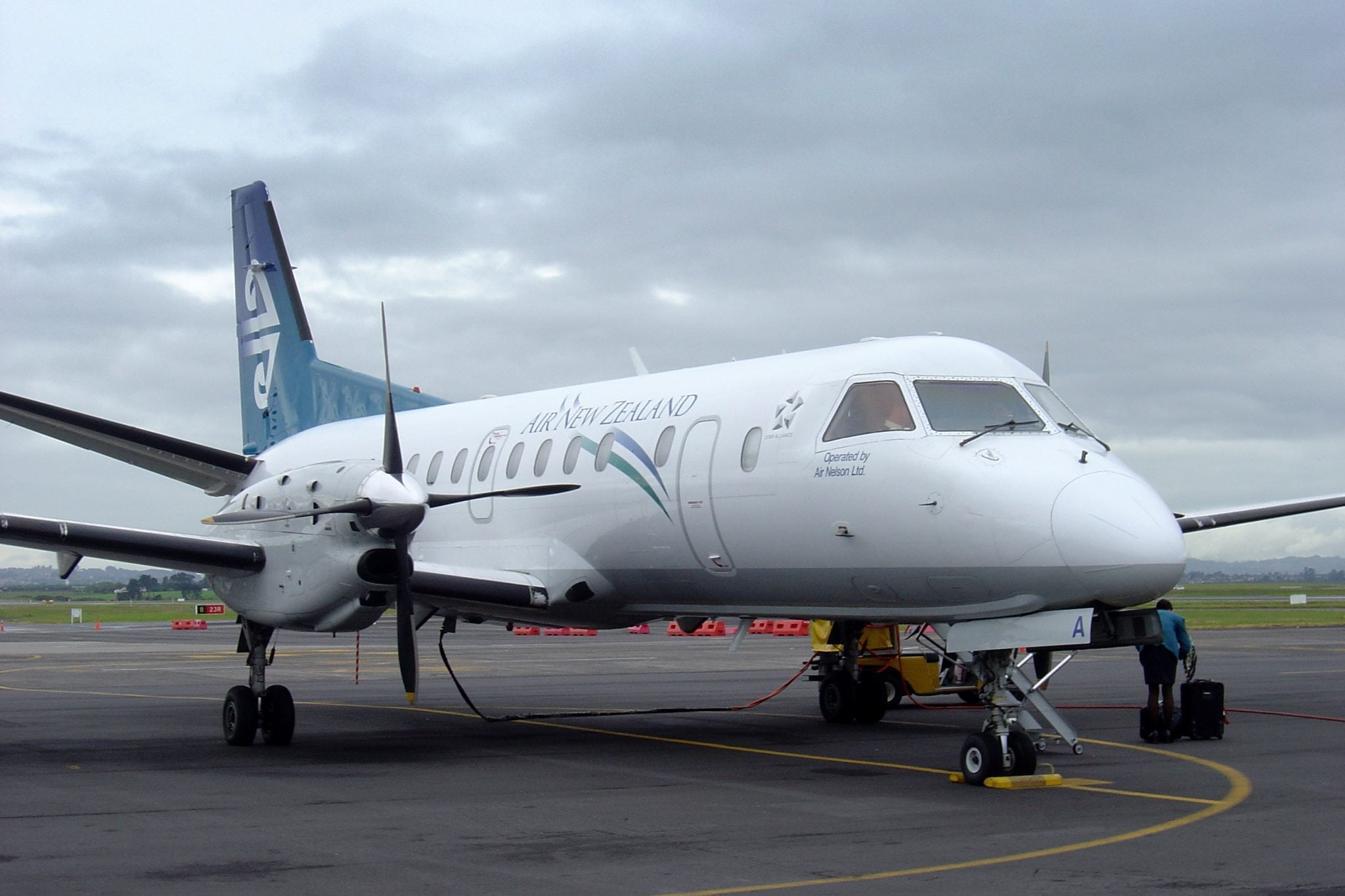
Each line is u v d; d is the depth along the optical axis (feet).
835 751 39.93
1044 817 28.02
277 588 38.93
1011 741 32.86
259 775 34.58
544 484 45.75
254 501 39.63
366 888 21.53
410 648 37.86
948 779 33.88
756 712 52.80
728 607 41.86
